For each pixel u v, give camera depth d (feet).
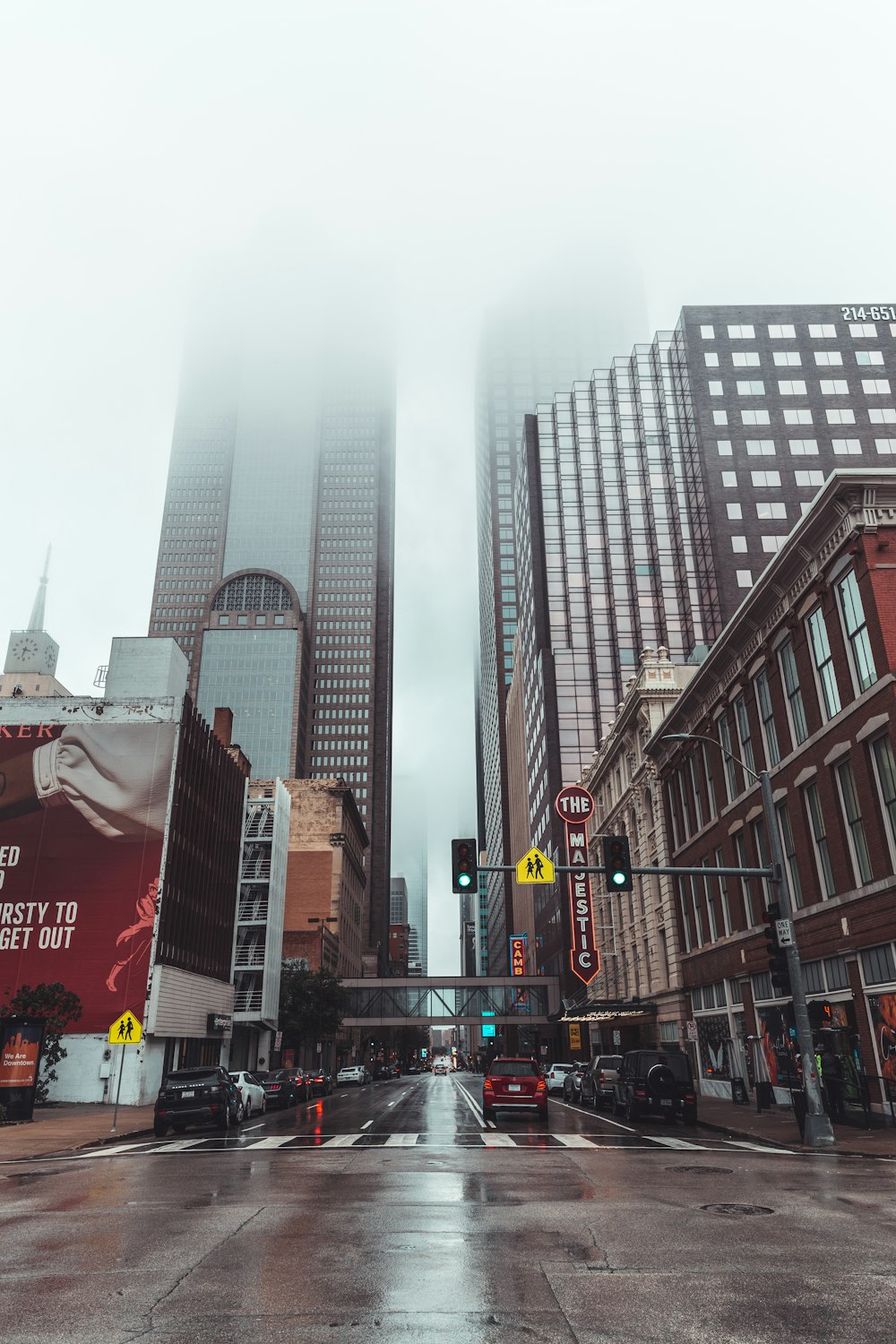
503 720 569.64
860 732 72.08
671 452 314.96
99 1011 115.75
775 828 65.41
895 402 289.74
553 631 301.84
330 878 309.01
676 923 129.90
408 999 262.47
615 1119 85.05
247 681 613.93
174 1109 69.97
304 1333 18.25
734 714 104.68
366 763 644.69
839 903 76.38
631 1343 17.65
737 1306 20.21
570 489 320.09
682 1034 126.00
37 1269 23.80
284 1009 202.59
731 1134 67.15
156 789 126.21
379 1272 23.34
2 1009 110.11
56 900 120.57
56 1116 90.79
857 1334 18.13
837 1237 27.63
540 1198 35.40
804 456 284.82
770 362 296.30
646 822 147.64
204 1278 22.75
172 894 125.59
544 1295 21.20
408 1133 67.26
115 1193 37.70
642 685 146.30
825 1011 60.80
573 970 182.60
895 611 70.03
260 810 201.87
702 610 289.74
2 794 124.98
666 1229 28.99
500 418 652.89
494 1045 378.53
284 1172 43.83
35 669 487.20
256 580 652.89
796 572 84.23
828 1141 55.98
